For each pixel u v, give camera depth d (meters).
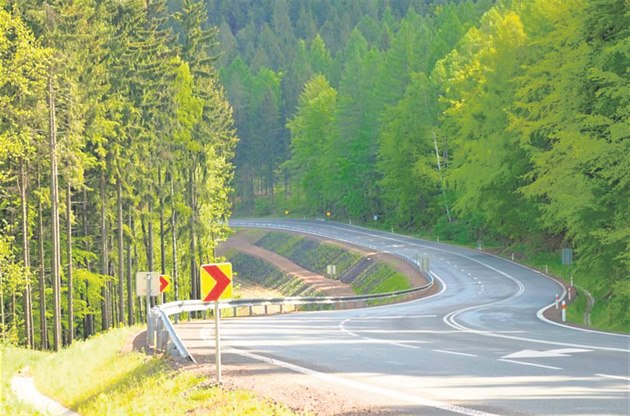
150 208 85.12
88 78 65.75
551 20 67.12
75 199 80.50
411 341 37.22
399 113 162.25
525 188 64.62
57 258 59.28
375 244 152.00
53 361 45.47
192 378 25.69
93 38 66.38
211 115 91.88
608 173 51.56
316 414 18.31
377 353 31.89
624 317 53.47
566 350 30.47
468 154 114.12
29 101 56.34
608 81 51.38
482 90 109.50
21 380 40.91
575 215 56.62
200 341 40.53
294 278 147.62
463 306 71.88
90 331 83.06
